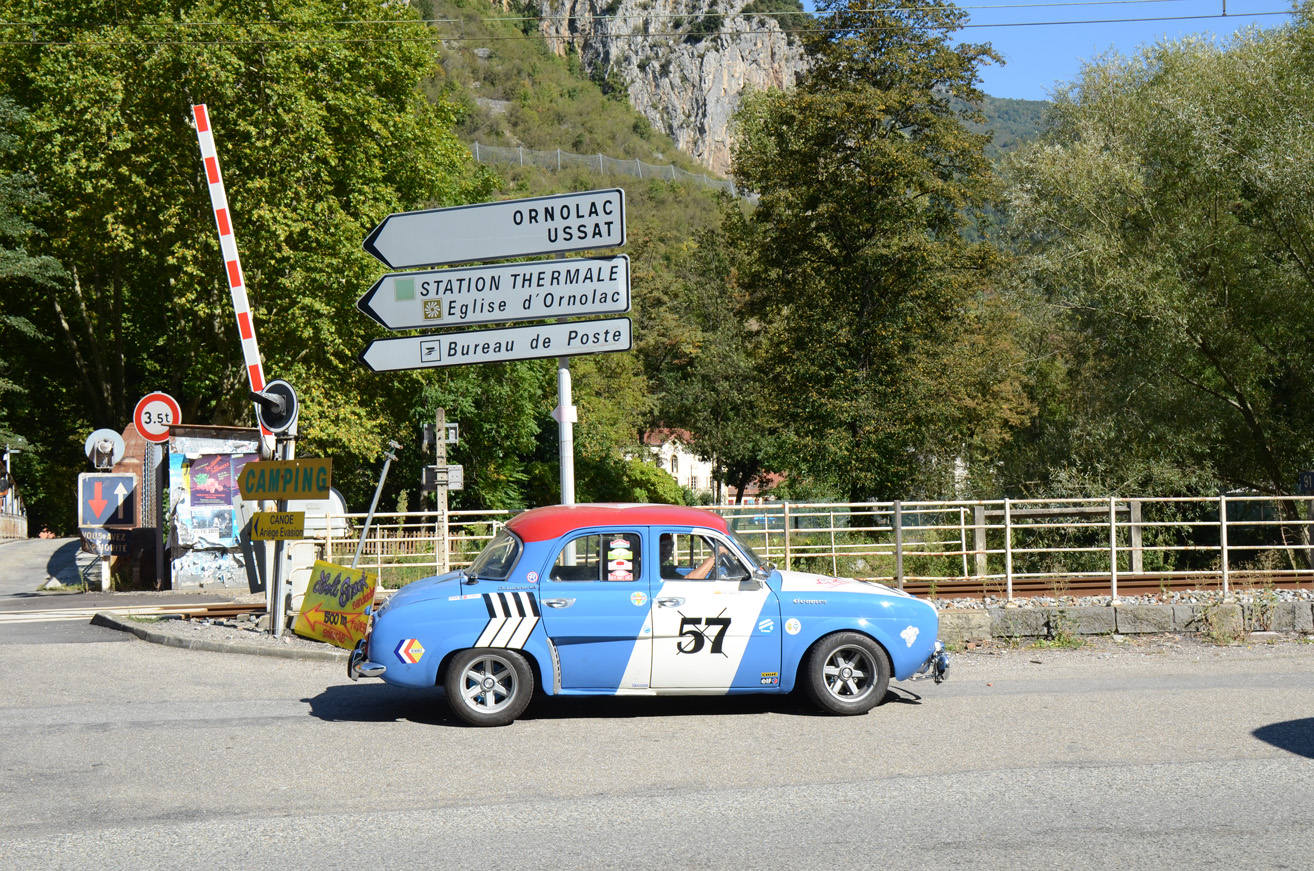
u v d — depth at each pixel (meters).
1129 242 27.58
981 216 33.97
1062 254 27.48
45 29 29.09
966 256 33.38
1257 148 25.55
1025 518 23.52
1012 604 13.12
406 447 36.16
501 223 11.88
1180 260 27.09
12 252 30.58
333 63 28.58
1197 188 27.28
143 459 22.11
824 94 32.41
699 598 8.57
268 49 27.39
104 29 27.56
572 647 8.42
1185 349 27.12
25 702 9.17
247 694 9.53
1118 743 7.58
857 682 8.82
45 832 5.72
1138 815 5.91
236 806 6.20
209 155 12.76
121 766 7.08
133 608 15.59
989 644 12.48
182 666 10.91
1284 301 26.42
